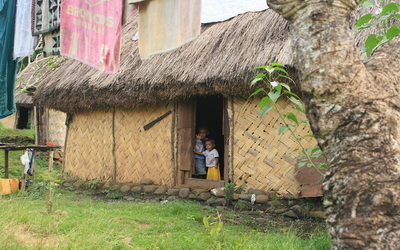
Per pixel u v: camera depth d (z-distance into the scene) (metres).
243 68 5.88
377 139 1.66
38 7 6.09
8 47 6.83
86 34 5.22
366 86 1.76
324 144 1.79
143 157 8.05
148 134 8.01
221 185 6.93
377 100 1.73
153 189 7.54
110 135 8.59
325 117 1.77
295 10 1.87
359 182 1.60
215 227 3.09
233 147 6.79
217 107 11.23
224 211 5.98
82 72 8.52
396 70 1.90
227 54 6.41
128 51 8.25
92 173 8.89
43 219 4.44
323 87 1.77
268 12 6.85
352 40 1.82
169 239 4.02
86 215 4.96
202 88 6.51
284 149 6.32
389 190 1.55
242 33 6.72
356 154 1.66
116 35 4.89
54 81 9.01
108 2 5.01
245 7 7.32
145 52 4.65
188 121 7.46
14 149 7.77
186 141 7.47
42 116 13.77
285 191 6.22
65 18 5.36
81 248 3.43
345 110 1.74
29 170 7.68
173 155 7.57
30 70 13.03
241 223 5.24
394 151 1.63
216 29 7.18
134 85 7.21
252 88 6.00
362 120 1.70
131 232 4.36
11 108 7.10
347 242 1.55
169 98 7.07
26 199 6.37
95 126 8.94
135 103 7.59
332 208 1.67
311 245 3.85
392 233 1.49
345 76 1.75
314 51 1.80
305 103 1.89
